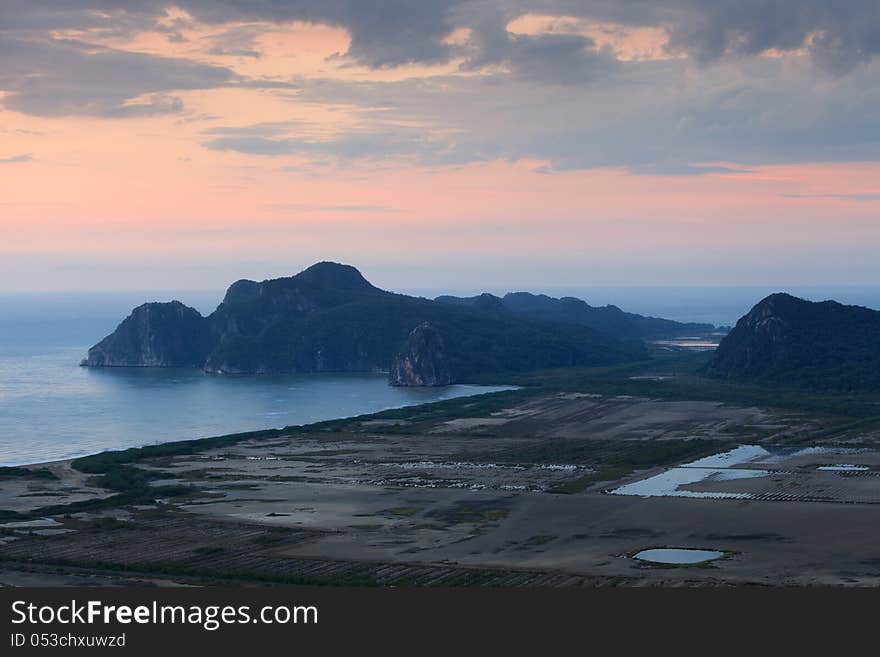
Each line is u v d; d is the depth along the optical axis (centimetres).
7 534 19650
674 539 18250
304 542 18712
